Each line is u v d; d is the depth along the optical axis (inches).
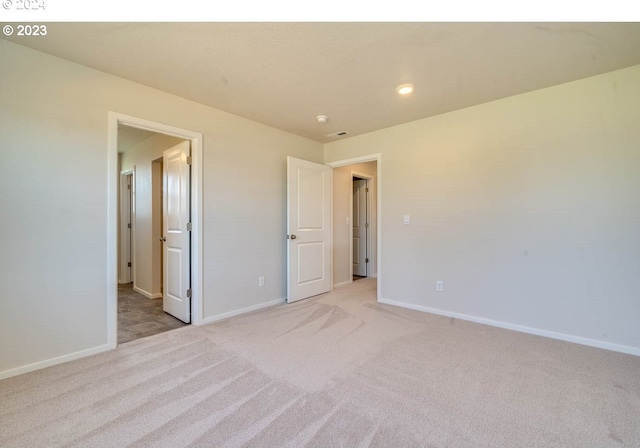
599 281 97.6
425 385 74.2
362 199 237.1
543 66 91.2
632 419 61.6
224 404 66.4
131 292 179.2
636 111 91.6
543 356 90.3
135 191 182.7
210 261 122.2
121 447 53.8
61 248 86.4
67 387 73.2
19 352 79.7
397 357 89.6
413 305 140.4
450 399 68.4
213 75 96.0
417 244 138.9
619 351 93.8
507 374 79.7
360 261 238.1
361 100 115.8
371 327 115.5
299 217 155.9
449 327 115.6
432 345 98.5
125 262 204.1
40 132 82.8
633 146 92.2
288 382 75.6
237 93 109.3
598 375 79.1
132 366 84.0
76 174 88.9
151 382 75.5
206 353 92.4
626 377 78.1
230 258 129.3
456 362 86.4
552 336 105.3
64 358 86.5
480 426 59.5
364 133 158.2
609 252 96.0
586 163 99.3
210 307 122.2
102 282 93.7
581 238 100.5
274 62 88.3
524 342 100.9
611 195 95.5
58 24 71.0
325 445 54.2
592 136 98.2
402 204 143.8
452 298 128.7
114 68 91.7
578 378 77.6
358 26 72.1
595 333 98.1
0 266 77.2
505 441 55.4
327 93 109.5
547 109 106.0
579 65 90.7
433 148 133.3
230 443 54.7
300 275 156.7
